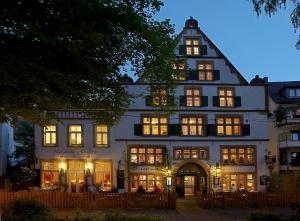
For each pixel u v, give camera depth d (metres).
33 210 17.86
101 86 14.34
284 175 40.03
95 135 40.47
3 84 11.84
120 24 12.56
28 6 11.59
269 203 32.16
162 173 40.69
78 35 11.77
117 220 16.59
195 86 42.53
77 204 29.95
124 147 40.81
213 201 31.44
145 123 41.44
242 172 41.97
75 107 15.16
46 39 11.16
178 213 28.16
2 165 42.66
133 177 40.72
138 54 14.03
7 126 46.44
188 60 42.84
